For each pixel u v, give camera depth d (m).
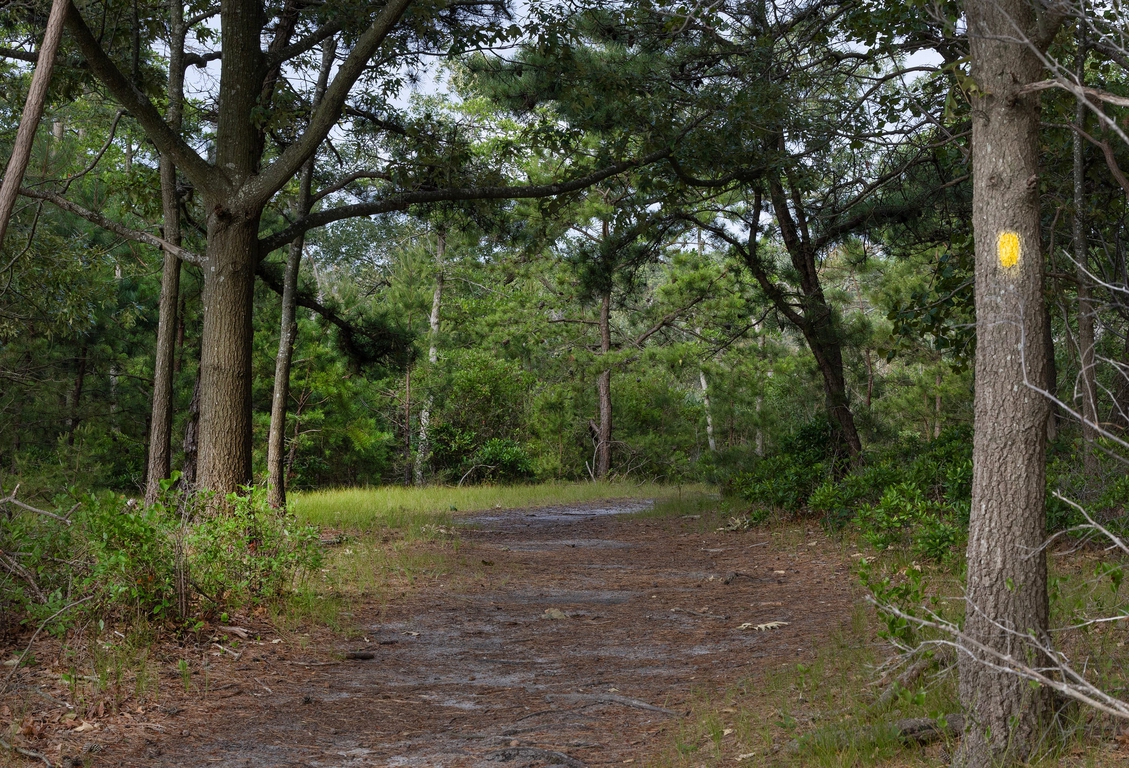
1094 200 11.10
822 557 11.48
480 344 35.69
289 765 4.84
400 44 12.80
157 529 7.23
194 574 7.71
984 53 4.34
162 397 11.60
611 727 5.59
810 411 21.56
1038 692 4.18
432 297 35.59
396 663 7.18
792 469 15.09
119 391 25.92
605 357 29.81
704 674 6.76
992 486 4.29
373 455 32.19
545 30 12.53
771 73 12.82
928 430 26.78
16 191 4.66
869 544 11.36
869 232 16.59
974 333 10.90
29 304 18.55
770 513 15.07
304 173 13.98
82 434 23.11
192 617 7.23
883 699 5.18
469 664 7.22
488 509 21.81
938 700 4.97
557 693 6.36
